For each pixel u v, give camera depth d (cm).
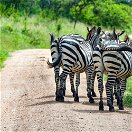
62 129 1695
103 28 8800
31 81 2909
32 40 6078
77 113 1959
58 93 2248
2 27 6116
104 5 9788
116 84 2411
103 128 1716
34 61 3981
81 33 7300
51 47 2277
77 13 9206
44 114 1938
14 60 4025
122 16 9806
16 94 2462
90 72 2292
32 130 1689
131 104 2242
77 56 2228
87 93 2356
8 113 1988
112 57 2002
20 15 7719
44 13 8119
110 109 2036
